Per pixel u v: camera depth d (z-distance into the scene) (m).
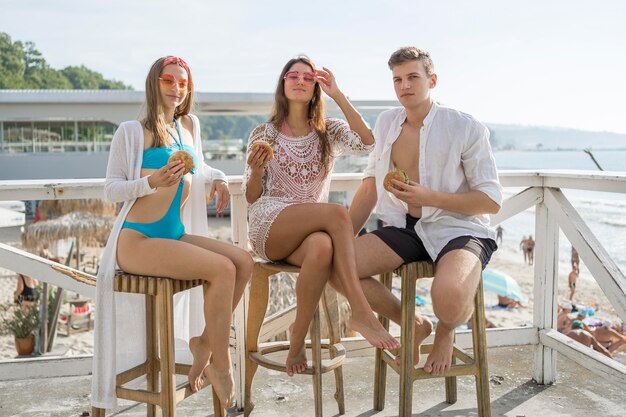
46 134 19.97
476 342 2.51
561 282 15.12
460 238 2.51
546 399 2.93
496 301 12.71
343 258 2.35
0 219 9.55
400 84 2.59
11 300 10.10
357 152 2.64
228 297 2.23
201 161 2.64
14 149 19.67
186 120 2.61
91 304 9.18
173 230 2.41
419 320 2.58
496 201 2.56
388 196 2.74
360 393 3.01
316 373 2.47
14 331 7.39
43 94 18.80
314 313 2.46
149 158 2.36
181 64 2.44
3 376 3.03
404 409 2.42
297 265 2.48
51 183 2.86
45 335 7.40
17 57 73.50
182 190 2.44
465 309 2.29
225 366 2.26
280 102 2.69
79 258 12.83
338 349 2.71
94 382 2.30
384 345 2.26
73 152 20.06
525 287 14.27
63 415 2.75
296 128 2.70
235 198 2.96
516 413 2.77
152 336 2.61
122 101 19.14
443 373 2.41
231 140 23.17
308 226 2.41
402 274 2.48
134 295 2.55
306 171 2.64
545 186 3.17
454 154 2.59
